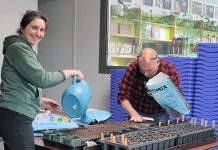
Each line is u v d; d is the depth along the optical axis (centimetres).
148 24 421
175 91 219
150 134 184
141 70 239
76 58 411
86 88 203
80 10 401
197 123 225
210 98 289
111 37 381
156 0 430
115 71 342
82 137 177
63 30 424
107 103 379
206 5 526
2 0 333
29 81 179
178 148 180
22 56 176
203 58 288
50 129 205
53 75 181
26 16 188
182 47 468
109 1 374
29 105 182
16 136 177
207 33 531
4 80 183
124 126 212
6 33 338
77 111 202
